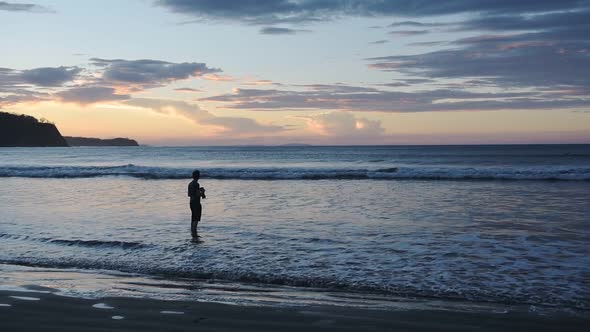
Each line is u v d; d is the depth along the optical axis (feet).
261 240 32.86
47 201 58.08
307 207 51.13
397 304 18.83
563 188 71.26
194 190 36.14
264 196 62.95
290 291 20.93
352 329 15.87
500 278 22.75
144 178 99.71
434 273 23.82
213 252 28.99
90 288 21.34
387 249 29.71
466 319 16.90
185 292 20.68
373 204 53.47
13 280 22.85
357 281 22.41
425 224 39.42
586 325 16.26
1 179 97.91
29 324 16.30
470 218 42.52
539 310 17.98
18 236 34.86
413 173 95.61
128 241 32.58
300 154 283.38
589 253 28.19
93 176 105.81
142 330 15.74
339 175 97.04
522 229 36.68
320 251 29.17
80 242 32.07
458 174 93.30
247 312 17.69
